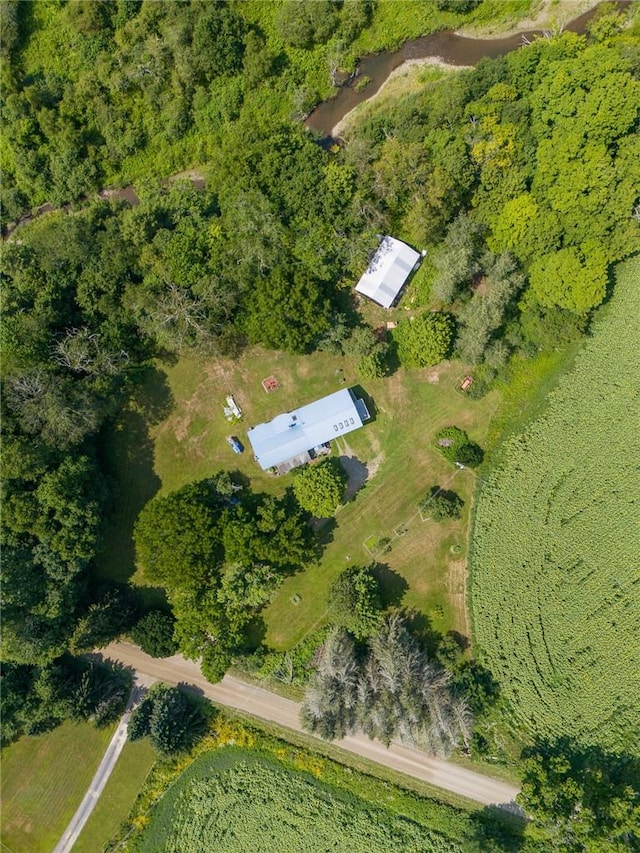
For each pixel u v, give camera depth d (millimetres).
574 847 46062
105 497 53375
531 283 52688
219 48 55875
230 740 55125
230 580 51531
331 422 54312
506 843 50156
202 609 51906
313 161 53375
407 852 51875
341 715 51000
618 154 49438
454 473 55750
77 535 50312
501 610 53906
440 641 54500
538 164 50844
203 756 55562
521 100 52094
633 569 53000
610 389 54844
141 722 53344
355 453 56531
